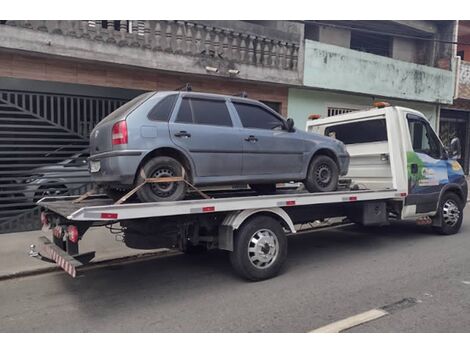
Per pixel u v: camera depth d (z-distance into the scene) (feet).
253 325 13.29
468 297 15.46
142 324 13.56
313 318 13.73
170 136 16.60
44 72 28.96
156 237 16.96
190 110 17.57
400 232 27.96
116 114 17.04
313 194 19.38
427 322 13.26
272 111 20.16
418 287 16.62
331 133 27.45
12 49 26.86
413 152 24.31
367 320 13.44
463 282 17.17
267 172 19.35
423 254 21.90
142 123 16.11
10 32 26.48
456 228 27.02
